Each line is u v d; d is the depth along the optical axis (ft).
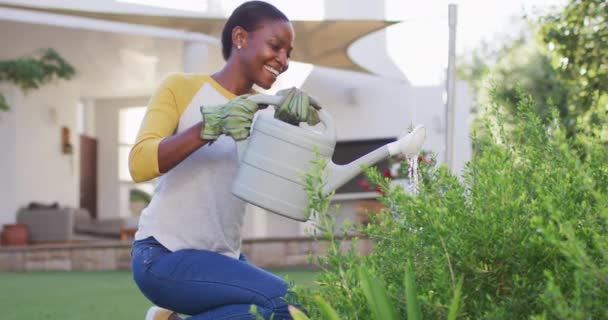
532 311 4.67
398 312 5.16
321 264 5.51
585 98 14.24
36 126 44.16
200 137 6.59
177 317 7.97
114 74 47.11
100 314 18.24
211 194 7.37
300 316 4.86
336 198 41.42
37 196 44.09
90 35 39.04
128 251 32.32
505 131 6.28
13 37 38.11
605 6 14.56
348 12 31.63
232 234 7.58
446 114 16.94
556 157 5.61
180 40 38.99
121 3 30.22
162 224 7.38
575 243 4.22
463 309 5.00
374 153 6.59
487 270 4.92
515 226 4.92
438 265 4.83
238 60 7.55
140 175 6.86
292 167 6.73
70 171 48.57
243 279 7.11
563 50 14.92
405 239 5.39
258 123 6.87
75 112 49.67
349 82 43.75
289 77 44.21
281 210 6.75
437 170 5.95
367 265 5.35
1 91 41.09
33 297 22.06
